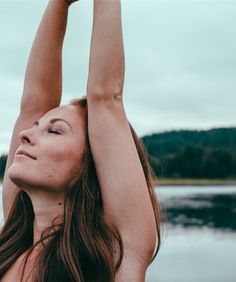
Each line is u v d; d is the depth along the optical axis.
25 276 2.74
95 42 2.96
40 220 2.88
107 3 2.98
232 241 22.11
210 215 35.59
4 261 2.92
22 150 2.85
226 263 16.17
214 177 126.69
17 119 3.37
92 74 2.94
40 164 2.80
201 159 125.19
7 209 3.27
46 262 2.69
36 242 2.80
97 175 2.89
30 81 3.34
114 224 2.82
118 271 2.78
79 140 2.90
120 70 2.97
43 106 3.32
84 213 2.81
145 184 2.89
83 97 3.14
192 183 124.44
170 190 100.06
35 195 2.86
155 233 2.89
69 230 2.76
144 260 2.83
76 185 2.85
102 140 2.87
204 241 22.20
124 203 2.81
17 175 2.79
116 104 2.95
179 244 21.28
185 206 44.66
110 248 2.78
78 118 2.97
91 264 2.72
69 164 2.85
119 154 2.85
